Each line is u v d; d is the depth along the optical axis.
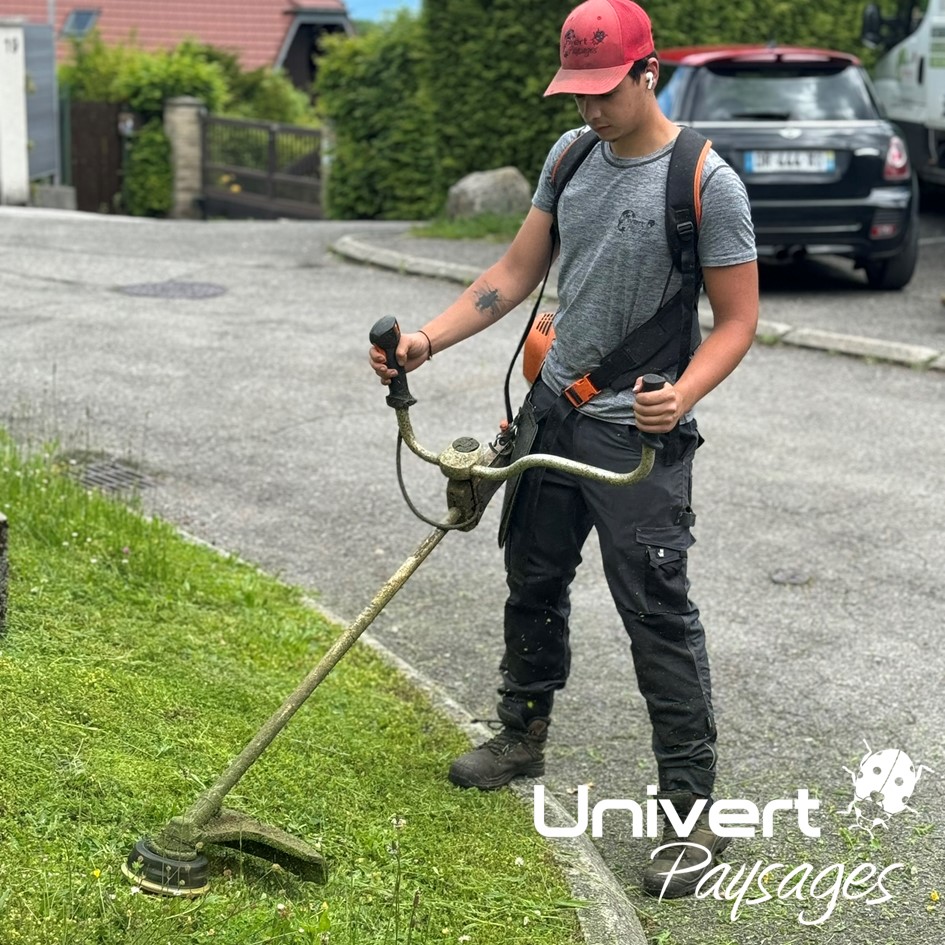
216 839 3.05
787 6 14.91
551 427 3.55
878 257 10.67
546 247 3.65
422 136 17.16
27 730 3.36
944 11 13.25
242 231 13.92
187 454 6.77
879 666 4.90
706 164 3.32
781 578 5.62
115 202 23.36
